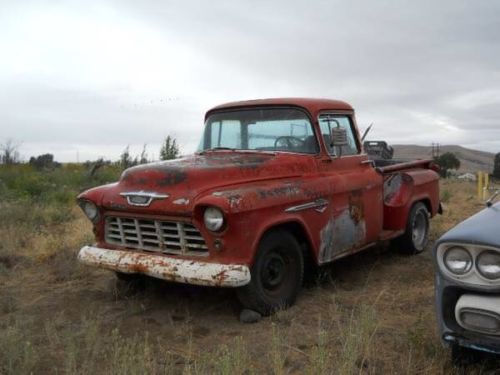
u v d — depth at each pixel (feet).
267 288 15.34
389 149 29.14
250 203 14.25
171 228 15.12
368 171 19.80
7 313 16.03
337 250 17.70
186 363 12.23
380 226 20.10
